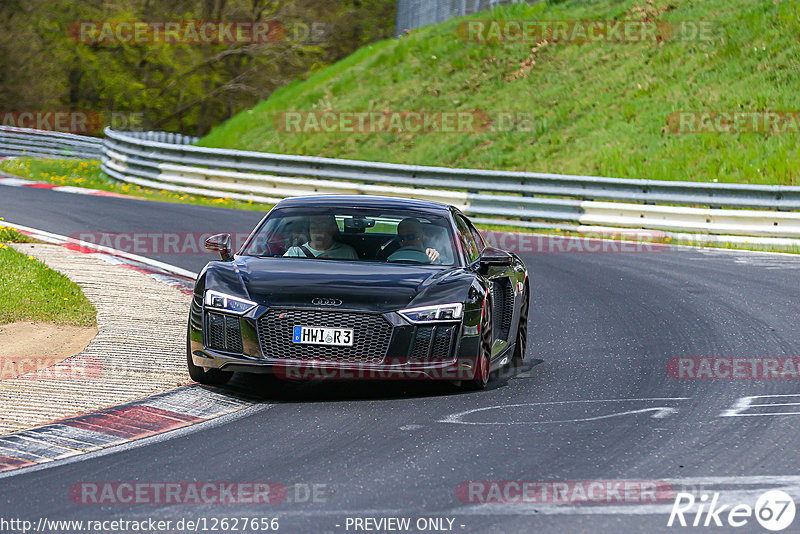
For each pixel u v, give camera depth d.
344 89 116.31
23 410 23.75
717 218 66.06
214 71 174.38
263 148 107.75
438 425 23.00
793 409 24.58
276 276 26.27
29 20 169.88
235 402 25.38
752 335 35.25
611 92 96.12
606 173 83.50
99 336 32.12
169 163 92.50
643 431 22.36
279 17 166.62
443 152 95.50
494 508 16.95
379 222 29.69
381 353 24.98
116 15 170.12
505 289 30.39
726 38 96.69
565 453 20.55
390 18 175.38
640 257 58.69
